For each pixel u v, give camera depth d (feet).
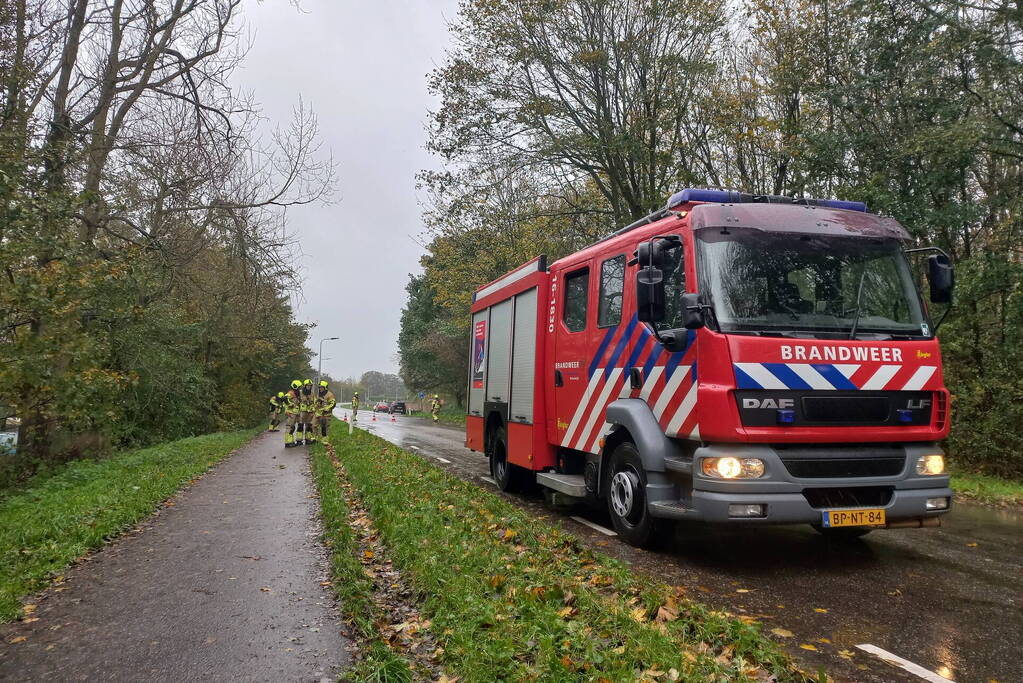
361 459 45.65
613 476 23.20
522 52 66.54
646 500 20.80
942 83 48.91
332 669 12.58
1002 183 49.75
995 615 15.48
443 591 15.31
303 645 13.75
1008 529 25.90
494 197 77.97
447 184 76.13
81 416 48.67
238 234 60.29
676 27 65.57
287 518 27.73
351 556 19.54
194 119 58.34
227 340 98.48
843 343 18.81
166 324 68.23
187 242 61.93
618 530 22.80
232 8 57.72
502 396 33.65
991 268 42.93
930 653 13.21
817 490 18.51
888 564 20.06
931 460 19.19
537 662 11.49
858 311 19.58
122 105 56.44
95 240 51.57
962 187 50.24
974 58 45.73
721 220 19.74
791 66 57.72
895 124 51.29
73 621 15.43
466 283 104.47
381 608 15.44
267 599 16.74
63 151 44.96
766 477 17.99
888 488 18.93
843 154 52.90
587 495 25.14
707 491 18.33
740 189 66.44
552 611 13.65
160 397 75.41
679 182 67.56
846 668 12.46
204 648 13.66
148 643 13.98
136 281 56.13
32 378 40.88
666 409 20.39
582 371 25.84
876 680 11.96
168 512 29.43
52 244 41.01
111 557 21.39
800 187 58.49
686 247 19.97
